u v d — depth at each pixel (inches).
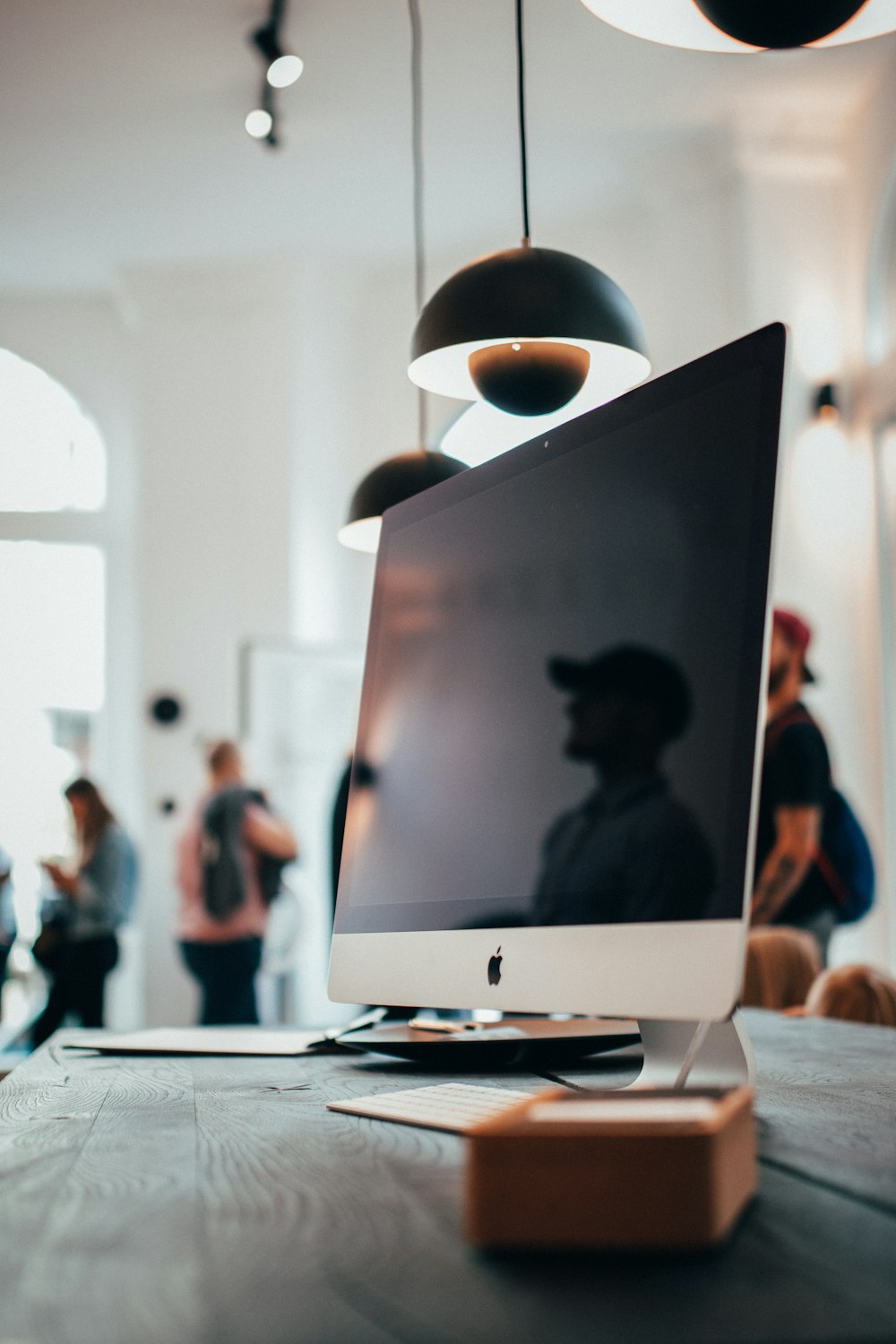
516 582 45.1
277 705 241.0
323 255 254.2
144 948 246.2
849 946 189.9
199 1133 36.6
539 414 76.5
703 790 34.7
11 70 188.2
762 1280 20.8
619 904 36.5
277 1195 28.1
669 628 37.3
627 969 35.6
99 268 261.3
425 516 52.6
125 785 273.4
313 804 240.1
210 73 189.6
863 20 57.2
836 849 127.0
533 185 225.0
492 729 44.7
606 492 41.3
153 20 176.1
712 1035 38.3
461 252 253.3
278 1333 18.8
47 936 216.2
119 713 276.1
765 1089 42.6
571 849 39.2
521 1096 39.1
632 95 194.4
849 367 203.0
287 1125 37.8
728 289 209.8
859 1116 36.7
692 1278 21.1
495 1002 41.1
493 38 178.9
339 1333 18.7
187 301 259.9
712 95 194.5
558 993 38.2
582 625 41.0
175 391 259.8
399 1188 28.6
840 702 195.9
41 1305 20.4
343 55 183.9
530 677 43.1
